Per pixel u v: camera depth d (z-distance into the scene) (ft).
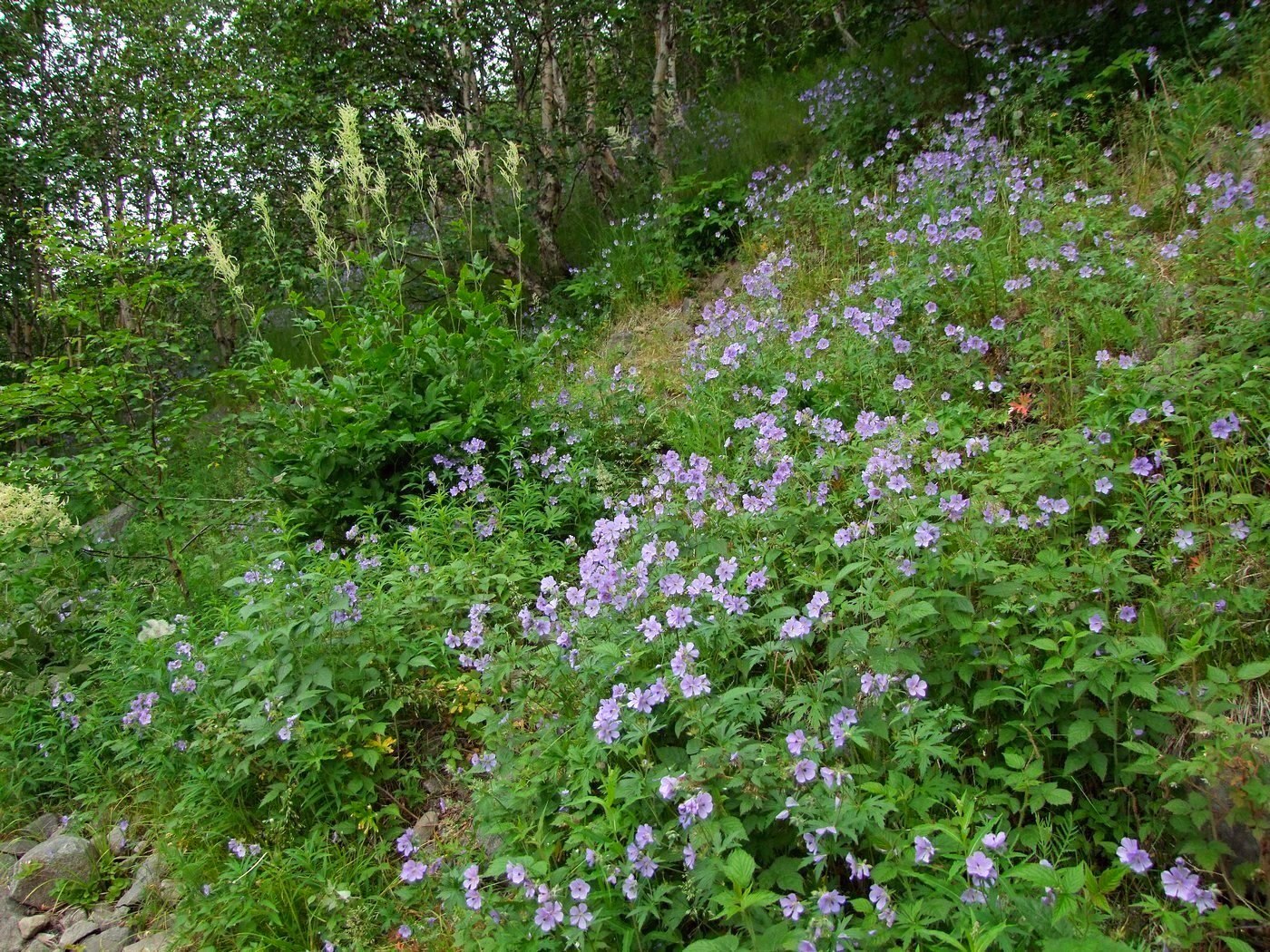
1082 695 7.97
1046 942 5.40
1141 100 19.60
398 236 24.16
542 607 9.91
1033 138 19.86
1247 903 6.57
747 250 23.95
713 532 11.16
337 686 11.20
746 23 25.72
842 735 7.22
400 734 11.39
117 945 10.02
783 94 31.73
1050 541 9.89
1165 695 7.22
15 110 34.76
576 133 28.89
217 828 10.57
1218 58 18.65
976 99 22.07
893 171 22.56
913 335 14.84
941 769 7.73
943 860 6.74
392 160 25.80
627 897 6.95
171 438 20.83
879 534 10.38
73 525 18.42
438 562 13.80
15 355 36.11
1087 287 13.53
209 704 11.32
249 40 27.50
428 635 11.91
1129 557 9.61
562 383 21.33
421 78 26.99
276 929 9.20
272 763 10.61
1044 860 6.91
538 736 9.16
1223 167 15.75
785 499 11.35
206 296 32.04
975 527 9.32
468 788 10.55
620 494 14.80
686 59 40.96
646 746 8.30
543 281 29.76
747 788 7.08
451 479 16.02
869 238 19.38
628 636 9.38
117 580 16.84
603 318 25.36
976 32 25.75
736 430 15.14
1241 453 9.76
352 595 11.36
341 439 15.61
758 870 7.26
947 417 12.31
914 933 5.90
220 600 15.89
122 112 36.32
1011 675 7.91
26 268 34.32
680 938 6.99
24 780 12.91
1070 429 10.69
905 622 8.05
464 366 17.35
